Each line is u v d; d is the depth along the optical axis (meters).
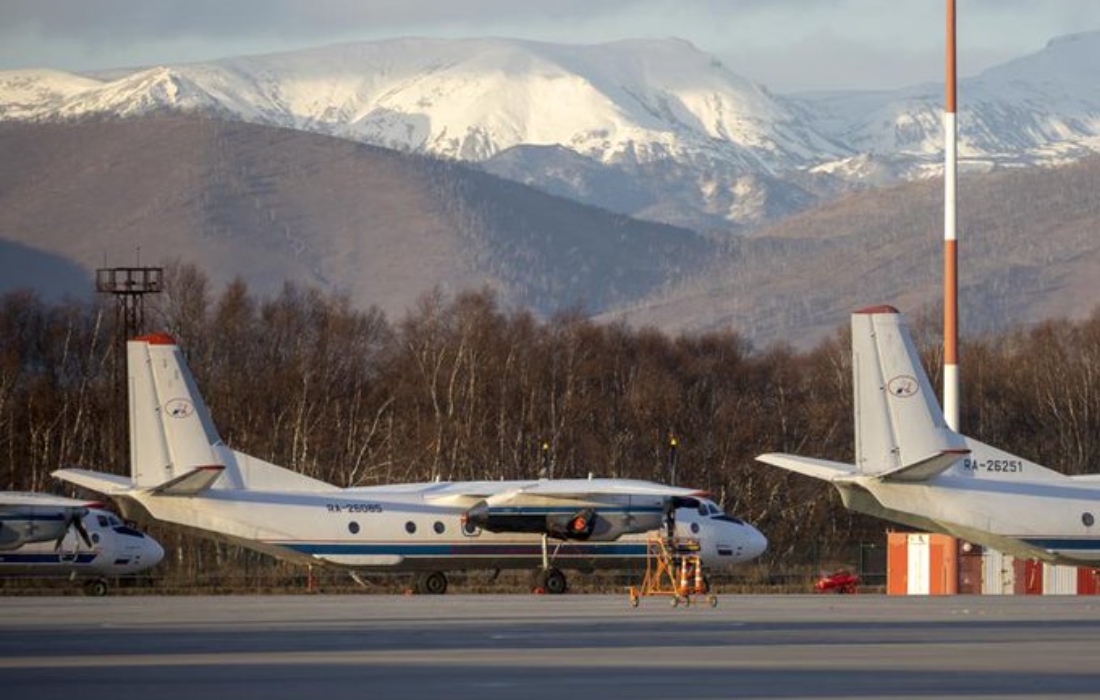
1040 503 141.75
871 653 91.00
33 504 157.62
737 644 96.44
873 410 139.62
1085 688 75.81
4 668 84.56
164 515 153.62
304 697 73.75
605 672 82.12
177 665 85.75
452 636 102.31
